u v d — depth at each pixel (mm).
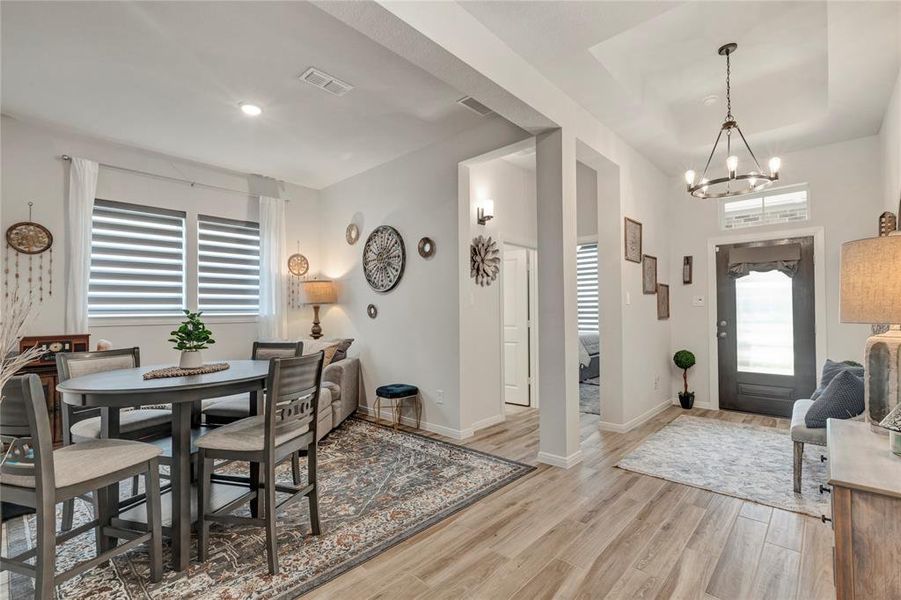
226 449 1908
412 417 4293
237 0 2207
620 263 4016
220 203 4789
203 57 2719
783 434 3912
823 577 1824
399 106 3408
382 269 4641
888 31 2445
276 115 3535
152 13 2297
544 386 3244
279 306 5090
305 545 2102
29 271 3607
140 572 1897
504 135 3609
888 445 1457
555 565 1926
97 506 2027
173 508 1901
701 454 3387
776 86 3570
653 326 4727
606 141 3777
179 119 3588
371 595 1735
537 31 2471
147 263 4281
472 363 4133
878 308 1471
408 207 4414
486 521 2328
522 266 5270
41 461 1446
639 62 3203
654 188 4801
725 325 4855
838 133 3926
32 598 1756
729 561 1944
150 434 2471
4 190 3516
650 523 2293
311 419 2207
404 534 2199
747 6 2576
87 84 3027
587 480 2883
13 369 1501
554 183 3197
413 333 4336
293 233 5359
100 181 4004
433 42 2121
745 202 4738
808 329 4363
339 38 2539
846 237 4117
